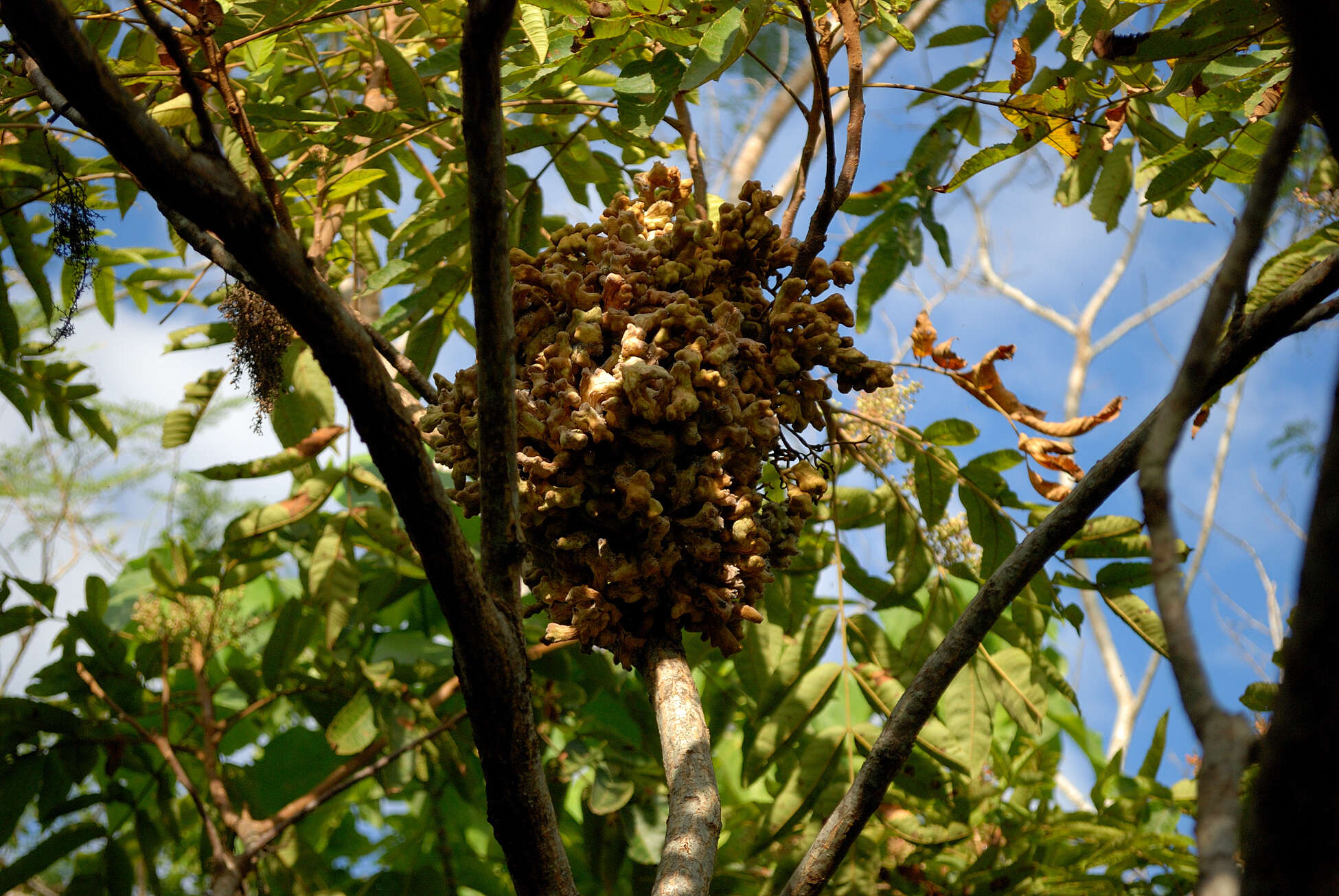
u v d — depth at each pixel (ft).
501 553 5.11
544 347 6.76
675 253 7.13
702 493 6.36
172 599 13.44
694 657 10.84
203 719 13.41
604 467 6.38
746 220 6.97
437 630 15.40
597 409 6.29
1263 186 3.14
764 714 10.36
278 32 7.11
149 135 4.05
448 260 11.39
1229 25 7.67
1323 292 5.60
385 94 12.30
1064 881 11.88
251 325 9.02
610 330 6.64
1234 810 2.56
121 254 13.64
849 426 10.89
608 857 12.70
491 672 4.92
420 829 15.30
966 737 10.34
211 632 13.47
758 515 6.91
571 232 7.51
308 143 10.49
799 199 8.01
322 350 4.42
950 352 9.42
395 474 4.58
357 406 4.49
